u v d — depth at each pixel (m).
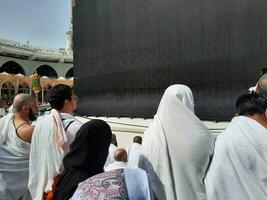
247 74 7.08
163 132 2.17
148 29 9.39
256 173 1.82
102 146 2.07
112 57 10.65
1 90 45.62
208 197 1.90
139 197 1.69
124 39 10.16
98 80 11.26
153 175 2.16
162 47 8.98
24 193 3.15
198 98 8.00
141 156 2.26
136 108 9.76
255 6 6.97
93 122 2.07
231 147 1.87
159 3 9.07
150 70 9.34
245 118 1.95
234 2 7.34
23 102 3.20
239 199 1.82
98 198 1.65
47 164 2.55
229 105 7.38
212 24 7.77
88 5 11.67
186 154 2.08
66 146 2.50
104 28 10.94
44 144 2.59
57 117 2.59
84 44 11.95
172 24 8.71
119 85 10.38
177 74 8.57
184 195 2.06
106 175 1.75
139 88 9.69
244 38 7.15
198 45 8.08
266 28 6.78
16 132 3.12
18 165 3.11
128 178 1.74
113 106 10.59
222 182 1.86
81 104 12.03
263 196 1.79
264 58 6.80
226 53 7.48
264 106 2.01
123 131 9.23
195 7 8.15
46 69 60.09
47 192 2.49
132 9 9.88
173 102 2.17
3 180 3.06
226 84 7.45
